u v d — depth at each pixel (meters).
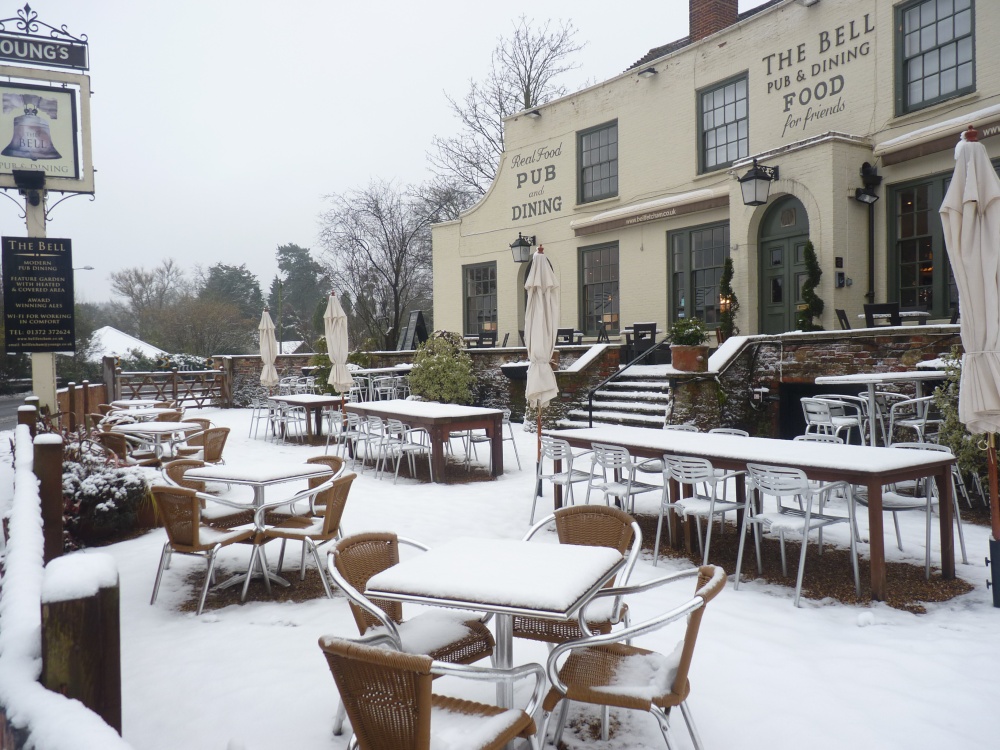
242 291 48.00
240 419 17.47
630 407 11.45
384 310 29.22
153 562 5.61
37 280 9.15
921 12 10.78
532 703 2.44
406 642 2.93
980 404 4.22
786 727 2.98
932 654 3.65
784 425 10.25
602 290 16.14
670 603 4.50
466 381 14.67
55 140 9.33
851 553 4.95
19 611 2.15
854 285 11.07
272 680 3.50
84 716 1.64
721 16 14.67
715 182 13.77
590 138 16.30
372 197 29.12
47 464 4.53
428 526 6.58
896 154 10.72
